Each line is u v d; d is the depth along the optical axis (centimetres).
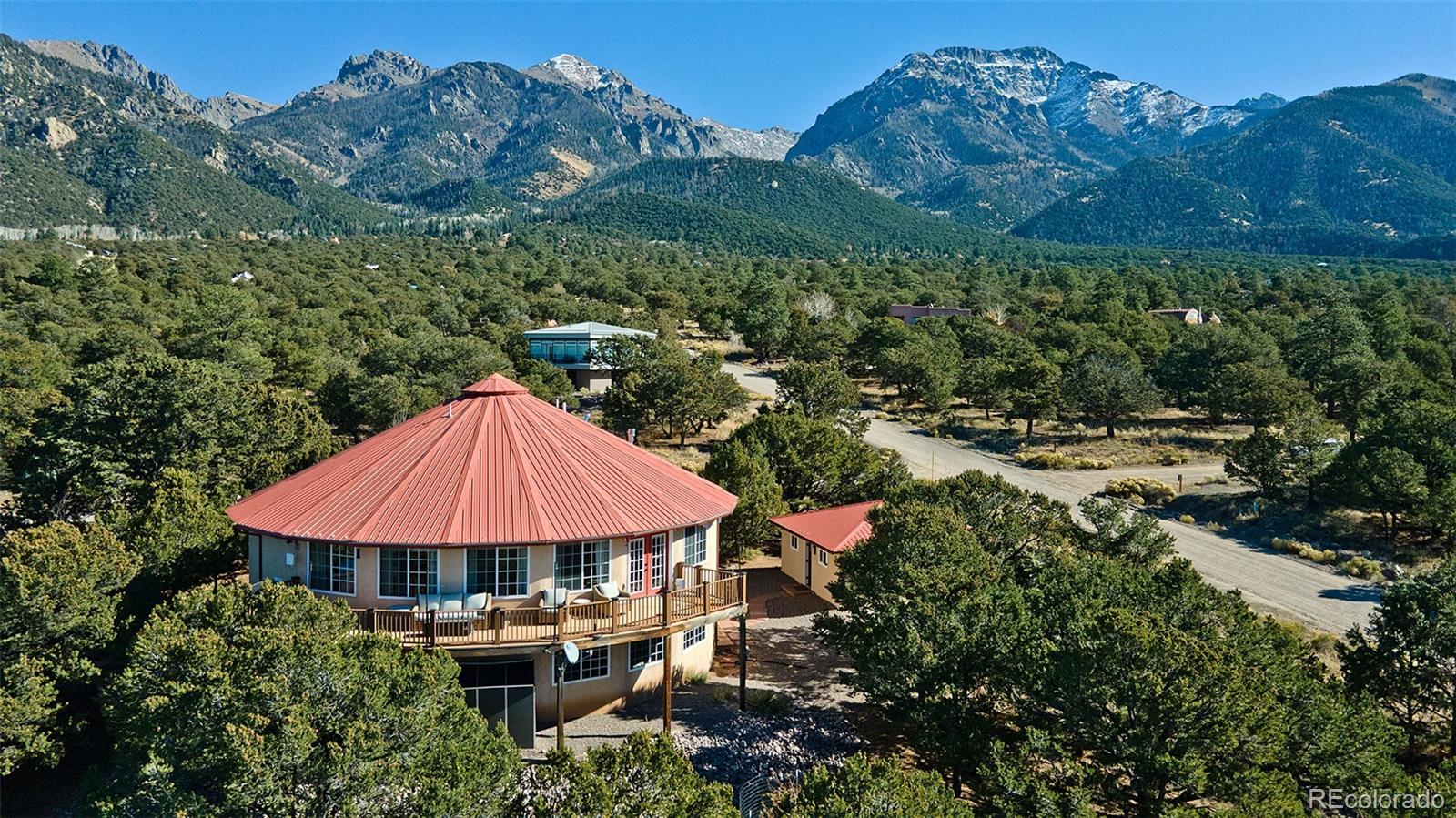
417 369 8519
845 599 3053
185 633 2214
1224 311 16500
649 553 3019
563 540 2738
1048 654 2470
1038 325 13475
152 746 1892
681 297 16088
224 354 8238
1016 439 8400
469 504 2803
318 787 1773
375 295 16025
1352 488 5541
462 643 2556
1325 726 2311
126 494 4703
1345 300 13350
